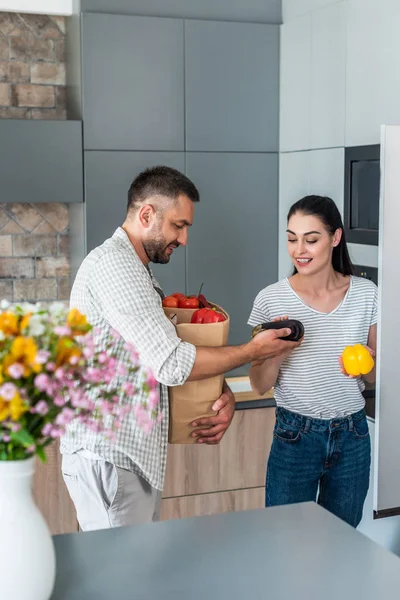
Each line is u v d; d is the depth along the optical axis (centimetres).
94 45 323
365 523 295
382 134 225
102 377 126
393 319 231
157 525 162
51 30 361
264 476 332
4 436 119
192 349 198
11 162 318
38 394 121
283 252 356
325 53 311
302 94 331
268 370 225
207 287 351
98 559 147
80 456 209
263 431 329
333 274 233
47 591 126
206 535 158
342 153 300
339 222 229
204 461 323
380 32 274
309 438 229
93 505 211
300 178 335
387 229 228
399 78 265
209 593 135
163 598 133
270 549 151
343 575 141
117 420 143
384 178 226
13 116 361
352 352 219
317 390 228
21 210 365
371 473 285
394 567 144
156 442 208
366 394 278
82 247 340
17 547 121
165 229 213
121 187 333
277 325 215
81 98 327
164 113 336
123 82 329
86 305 204
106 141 329
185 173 341
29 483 125
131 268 201
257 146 351
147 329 196
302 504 174
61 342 120
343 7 297
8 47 356
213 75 341
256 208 355
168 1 334
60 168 324
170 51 333
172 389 211
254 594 134
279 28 348
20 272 369
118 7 328
